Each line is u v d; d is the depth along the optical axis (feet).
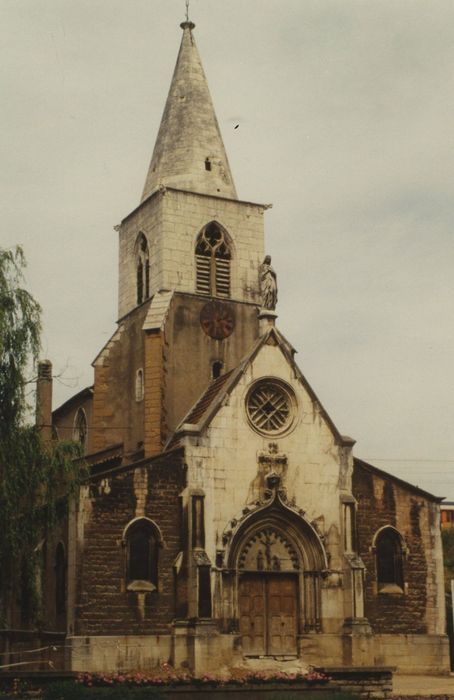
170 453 155.12
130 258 199.82
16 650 162.40
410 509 168.14
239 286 192.03
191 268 188.85
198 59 205.57
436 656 163.84
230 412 159.12
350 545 160.25
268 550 158.51
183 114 199.93
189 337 184.85
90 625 145.89
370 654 155.63
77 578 146.51
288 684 131.75
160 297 184.55
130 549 150.71
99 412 190.80
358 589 157.48
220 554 153.38
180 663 147.84
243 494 157.17
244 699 130.31
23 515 131.34
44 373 171.53
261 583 157.48
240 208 195.83
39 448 131.34
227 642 149.48
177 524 153.58
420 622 164.55
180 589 150.41
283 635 156.56
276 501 157.99
